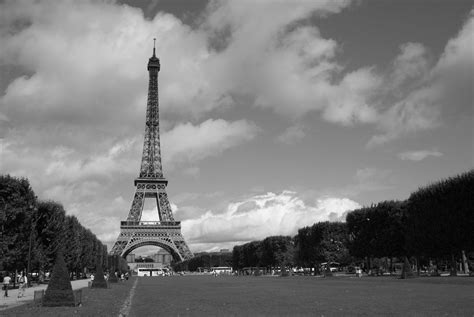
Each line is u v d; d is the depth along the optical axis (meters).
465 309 65.94
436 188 176.75
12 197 158.62
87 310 75.81
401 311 66.00
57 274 84.31
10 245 156.25
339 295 99.75
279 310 71.94
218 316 64.81
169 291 134.00
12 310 76.50
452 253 175.75
